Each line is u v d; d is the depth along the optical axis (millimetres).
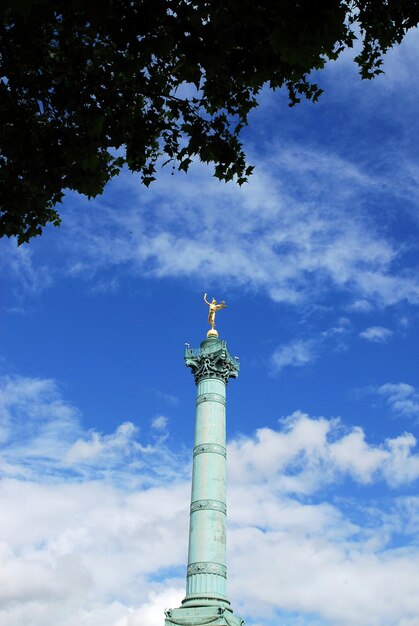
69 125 17906
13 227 18484
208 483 51500
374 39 19906
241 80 17453
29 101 17797
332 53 19281
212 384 57500
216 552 48469
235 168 18750
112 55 16766
